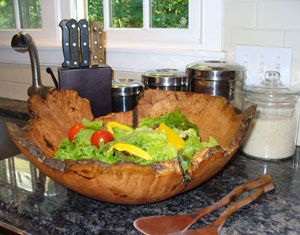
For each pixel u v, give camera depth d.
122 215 0.78
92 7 1.67
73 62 1.18
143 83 1.30
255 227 0.73
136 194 0.71
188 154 0.86
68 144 0.92
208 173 0.77
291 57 1.14
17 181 0.95
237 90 1.18
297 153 1.16
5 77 1.97
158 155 0.83
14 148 1.66
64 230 0.72
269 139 1.08
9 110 1.75
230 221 0.75
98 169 0.67
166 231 0.70
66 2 1.68
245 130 0.81
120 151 0.80
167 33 1.45
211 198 0.86
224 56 1.28
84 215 0.78
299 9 1.10
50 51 1.70
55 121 1.01
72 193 0.88
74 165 0.68
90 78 1.19
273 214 0.78
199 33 1.38
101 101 1.23
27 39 1.47
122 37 1.57
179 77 1.23
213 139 0.95
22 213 0.79
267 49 1.19
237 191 0.84
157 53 1.42
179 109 1.08
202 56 1.32
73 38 1.16
